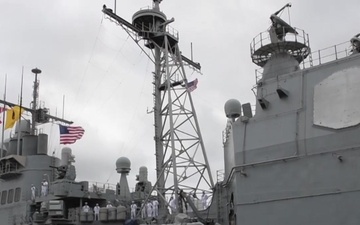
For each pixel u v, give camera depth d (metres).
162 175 31.62
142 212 30.23
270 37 24.84
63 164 34.94
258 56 25.75
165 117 32.91
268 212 20.19
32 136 35.69
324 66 20.80
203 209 28.38
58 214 29.31
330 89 20.11
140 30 34.06
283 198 19.91
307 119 20.36
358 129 18.56
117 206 31.83
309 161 19.58
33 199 32.34
